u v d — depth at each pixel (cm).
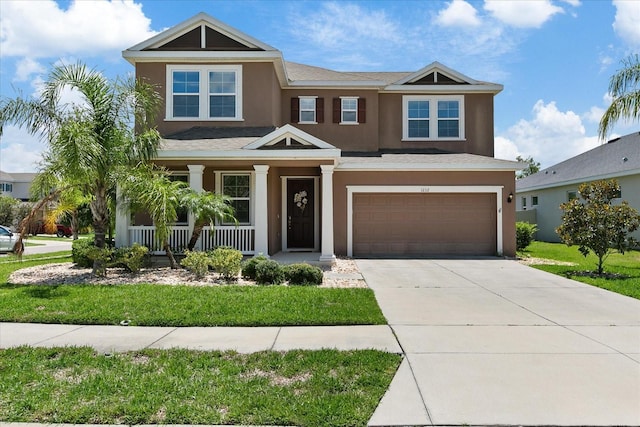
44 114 974
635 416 337
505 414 340
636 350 496
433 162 1422
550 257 1481
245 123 1473
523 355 479
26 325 606
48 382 402
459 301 764
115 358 465
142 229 1213
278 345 516
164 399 364
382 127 1719
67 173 948
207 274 1029
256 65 1482
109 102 1012
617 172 1906
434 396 373
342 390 386
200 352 485
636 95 1176
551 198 2403
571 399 367
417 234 1446
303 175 1512
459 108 1717
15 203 3841
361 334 562
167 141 1317
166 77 1470
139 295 769
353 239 1444
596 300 775
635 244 1062
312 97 1670
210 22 1462
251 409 346
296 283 930
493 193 1439
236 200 1415
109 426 325
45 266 1191
